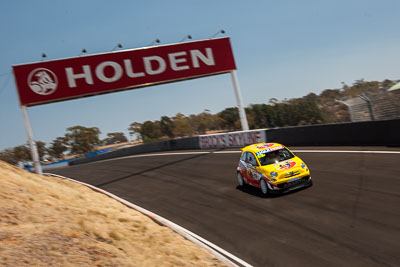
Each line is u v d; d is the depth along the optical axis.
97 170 25.88
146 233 8.62
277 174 10.18
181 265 6.55
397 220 6.93
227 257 6.95
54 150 90.44
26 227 6.57
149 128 81.62
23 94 20.69
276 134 20.66
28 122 20.81
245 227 8.44
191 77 24.48
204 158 21.38
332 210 8.25
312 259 6.11
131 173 20.92
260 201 10.23
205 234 8.54
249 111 56.97
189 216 10.27
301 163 10.52
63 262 5.38
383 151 13.35
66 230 6.83
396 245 5.93
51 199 9.29
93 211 9.48
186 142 29.55
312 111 45.81
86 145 91.81
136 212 11.36
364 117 16.59
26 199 8.37
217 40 25.44
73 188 14.95
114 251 6.42
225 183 13.55
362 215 7.58
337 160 13.38
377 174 10.44
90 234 7.19
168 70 23.95
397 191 8.62
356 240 6.45
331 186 10.16
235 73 25.69
